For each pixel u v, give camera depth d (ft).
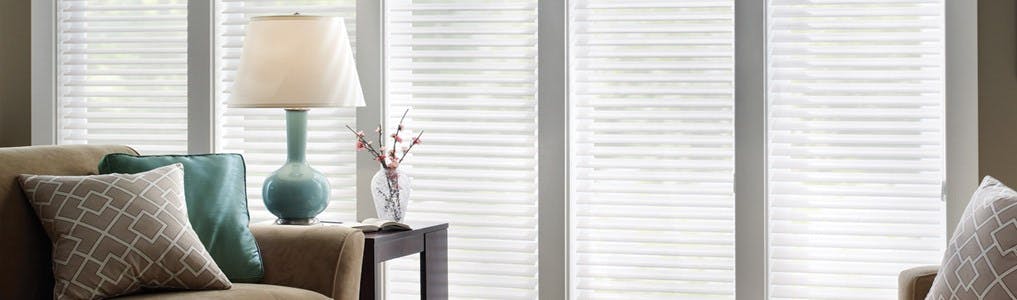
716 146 11.97
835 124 11.75
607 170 12.32
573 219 12.41
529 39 12.31
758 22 11.69
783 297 11.92
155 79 13.33
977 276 8.00
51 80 13.52
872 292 11.80
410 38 12.65
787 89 11.76
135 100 13.41
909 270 9.06
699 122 12.03
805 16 11.64
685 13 12.01
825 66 11.68
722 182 12.01
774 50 11.78
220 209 10.02
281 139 13.00
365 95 12.60
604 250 12.34
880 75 11.59
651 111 12.14
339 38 11.01
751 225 11.84
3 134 13.44
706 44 11.86
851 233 11.71
